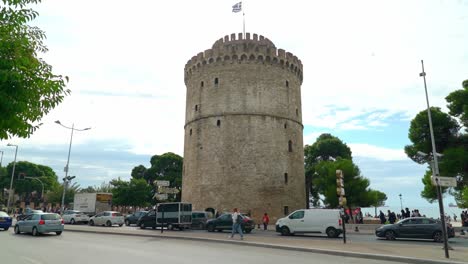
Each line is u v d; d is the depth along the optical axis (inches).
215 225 1222.3
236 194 1648.6
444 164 1347.2
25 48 288.8
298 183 1779.0
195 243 783.7
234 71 1779.0
